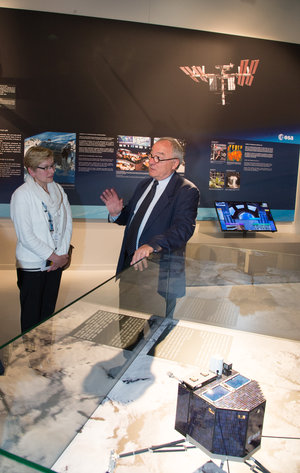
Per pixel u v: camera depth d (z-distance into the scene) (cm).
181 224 197
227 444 96
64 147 438
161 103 452
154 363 142
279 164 495
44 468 67
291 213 508
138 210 218
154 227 209
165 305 184
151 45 439
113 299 135
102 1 421
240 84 467
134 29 432
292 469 99
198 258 214
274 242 429
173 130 460
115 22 427
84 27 422
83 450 96
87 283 413
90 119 439
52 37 417
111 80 436
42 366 100
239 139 478
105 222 462
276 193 501
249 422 95
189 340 164
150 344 158
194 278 216
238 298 207
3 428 82
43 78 422
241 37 458
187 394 101
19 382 95
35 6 409
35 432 85
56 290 237
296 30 470
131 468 92
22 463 68
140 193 224
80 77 429
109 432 103
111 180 454
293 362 154
